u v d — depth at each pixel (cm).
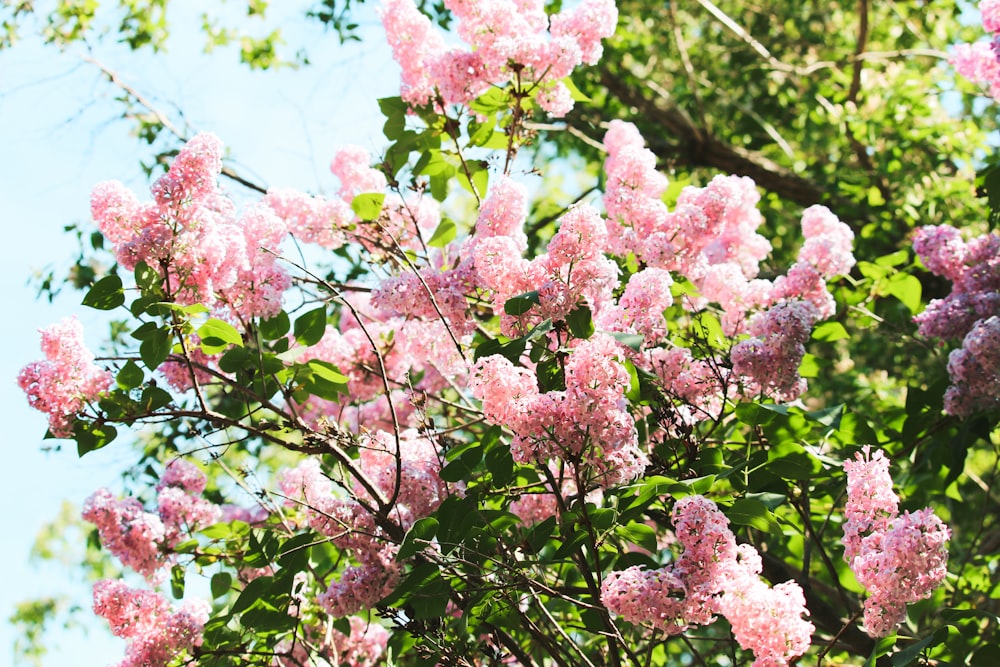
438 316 424
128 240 399
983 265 530
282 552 421
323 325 426
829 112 944
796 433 425
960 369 466
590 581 373
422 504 420
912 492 531
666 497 448
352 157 516
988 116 1096
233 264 407
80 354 391
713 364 435
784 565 479
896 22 1160
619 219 477
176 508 496
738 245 504
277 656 464
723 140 1212
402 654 462
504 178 433
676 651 599
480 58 468
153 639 448
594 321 412
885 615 332
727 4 1247
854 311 604
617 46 1159
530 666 430
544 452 339
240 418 409
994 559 559
